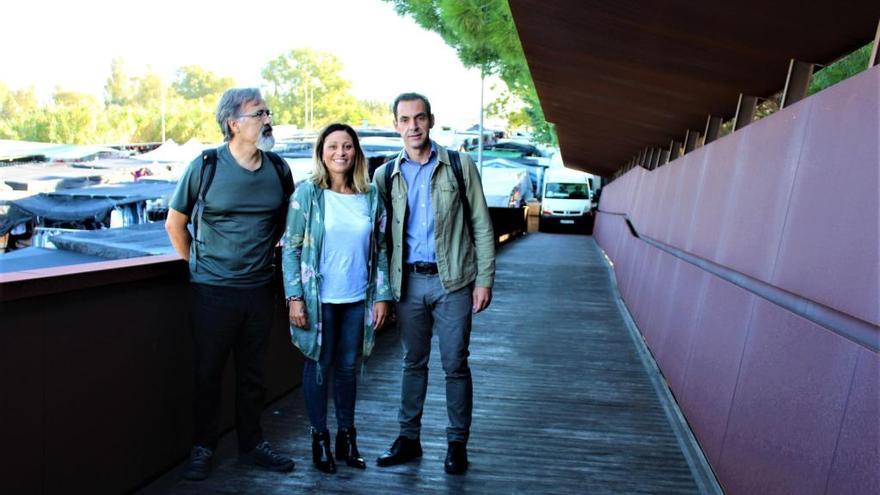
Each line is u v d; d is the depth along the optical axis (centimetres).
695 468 425
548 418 519
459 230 397
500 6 1138
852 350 266
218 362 379
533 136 3522
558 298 1129
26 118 6994
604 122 1219
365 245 390
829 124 335
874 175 278
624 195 1678
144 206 2070
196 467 385
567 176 3359
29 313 298
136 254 788
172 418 396
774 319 351
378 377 605
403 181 395
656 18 502
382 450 441
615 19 541
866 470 241
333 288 388
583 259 1831
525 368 671
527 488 393
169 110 7675
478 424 502
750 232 429
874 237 267
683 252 643
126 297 357
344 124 386
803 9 406
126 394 358
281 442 445
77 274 317
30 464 300
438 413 514
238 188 367
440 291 396
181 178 366
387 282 397
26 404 297
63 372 317
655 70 688
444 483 395
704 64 603
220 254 370
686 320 564
